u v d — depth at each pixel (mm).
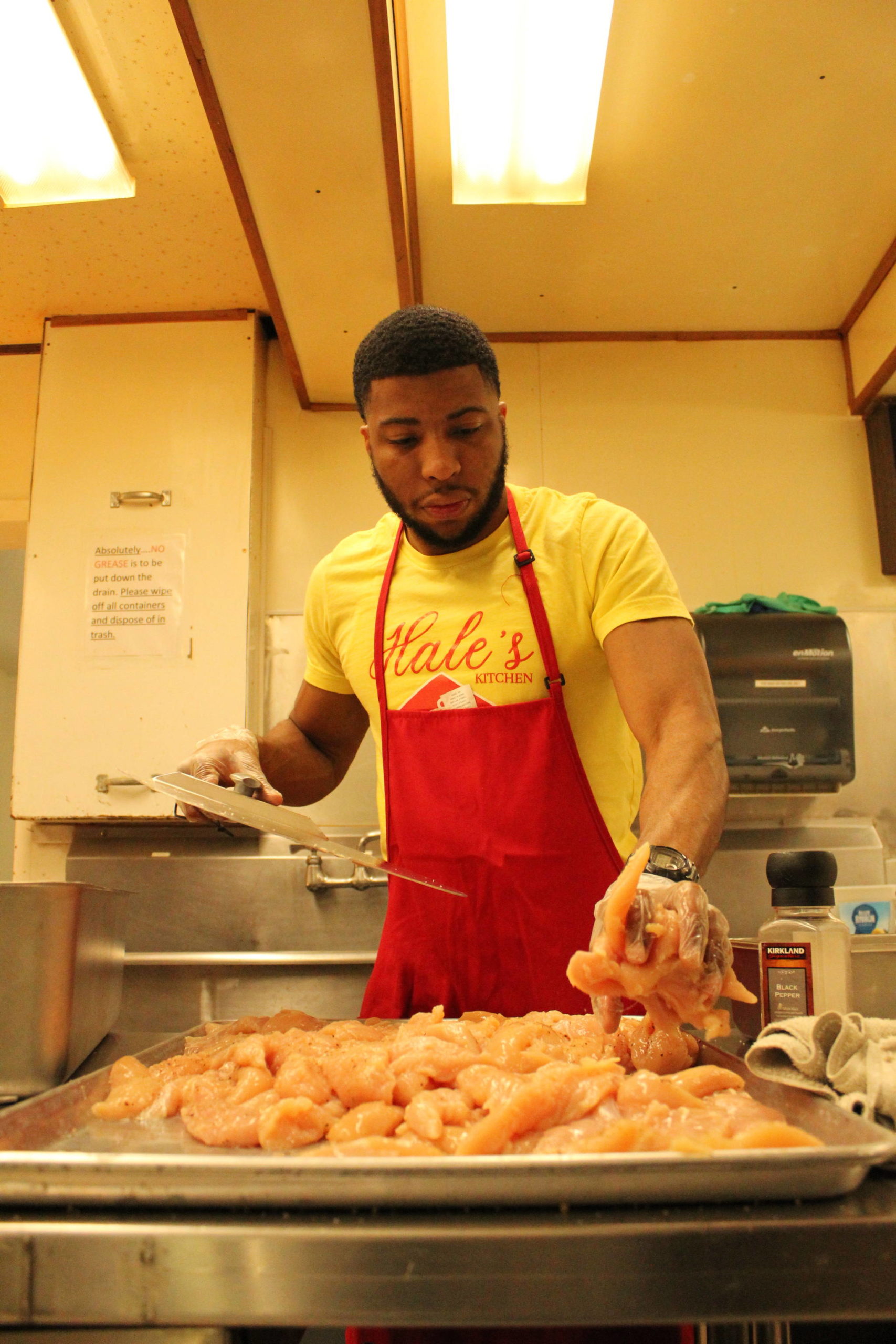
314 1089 832
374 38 1643
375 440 1292
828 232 2387
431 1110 764
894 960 1139
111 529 2564
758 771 2334
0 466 2789
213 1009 2072
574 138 2041
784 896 1092
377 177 1944
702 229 2369
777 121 2037
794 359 2818
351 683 1534
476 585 1421
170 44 1889
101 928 1219
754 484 2754
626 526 1392
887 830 2549
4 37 1823
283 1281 579
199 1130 791
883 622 2672
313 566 2684
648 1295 571
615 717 1406
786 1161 599
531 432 2773
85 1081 914
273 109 1783
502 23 1799
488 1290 572
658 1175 601
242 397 2633
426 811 1340
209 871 2287
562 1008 1255
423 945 1333
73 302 2637
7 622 6055
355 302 2314
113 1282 586
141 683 2479
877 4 1778
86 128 2018
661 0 1779
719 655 2363
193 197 2230
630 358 2818
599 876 1294
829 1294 574
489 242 2410
